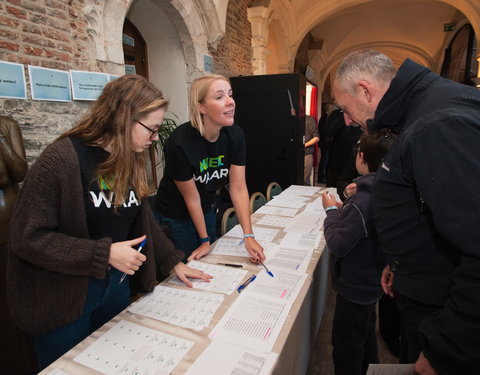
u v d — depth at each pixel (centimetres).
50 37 171
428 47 800
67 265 75
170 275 117
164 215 159
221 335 82
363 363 139
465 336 57
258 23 438
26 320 84
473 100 62
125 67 226
